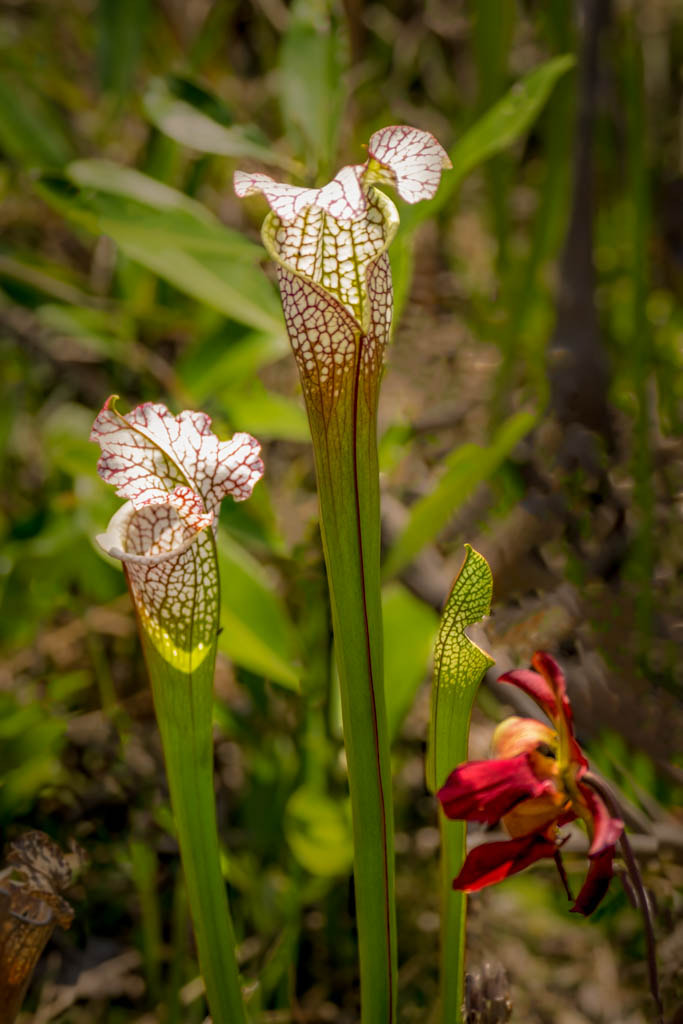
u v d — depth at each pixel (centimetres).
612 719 129
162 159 170
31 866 105
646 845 122
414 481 174
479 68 172
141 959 132
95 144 213
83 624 162
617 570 153
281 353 135
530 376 184
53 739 141
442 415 183
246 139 129
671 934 125
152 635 98
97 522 138
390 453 143
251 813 137
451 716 100
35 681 154
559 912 130
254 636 127
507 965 127
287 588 155
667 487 158
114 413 98
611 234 229
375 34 253
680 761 128
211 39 193
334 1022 129
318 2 130
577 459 157
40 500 188
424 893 135
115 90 194
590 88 170
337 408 95
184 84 129
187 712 98
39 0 250
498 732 99
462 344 204
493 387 177
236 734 141
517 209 241
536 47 233
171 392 156
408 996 129
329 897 133
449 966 102
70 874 106
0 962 105
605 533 154
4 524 181
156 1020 129
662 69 233
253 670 130
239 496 99
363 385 95
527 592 141
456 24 250
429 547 134
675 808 130
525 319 174
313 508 168
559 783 97
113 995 130
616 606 137
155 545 101
